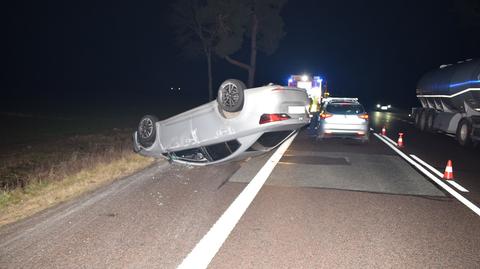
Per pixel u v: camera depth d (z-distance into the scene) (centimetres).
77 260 500
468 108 1758
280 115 855
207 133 909
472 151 1573
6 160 1242
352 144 1673
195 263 500
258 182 923
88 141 1658
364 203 776
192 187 859
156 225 623
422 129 2375
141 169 1034
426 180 1002
